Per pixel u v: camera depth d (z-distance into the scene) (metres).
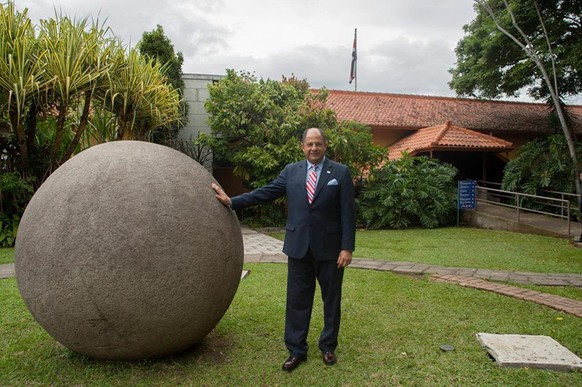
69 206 2.56
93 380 2.74
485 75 14.96
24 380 2.77
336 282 3.01
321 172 3.00
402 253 7.32
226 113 11.40
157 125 9.77
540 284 5.22
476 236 9.59
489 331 3.60
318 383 2.74
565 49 12.81
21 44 7.61
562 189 12.41
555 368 2.90
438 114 17.34
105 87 8.55
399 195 11.39
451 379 2.78
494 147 14.03
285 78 13.35
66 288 2.49
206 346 3.23
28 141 8.82
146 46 12.92
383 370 2.91
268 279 5.34
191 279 2.61
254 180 12.31
